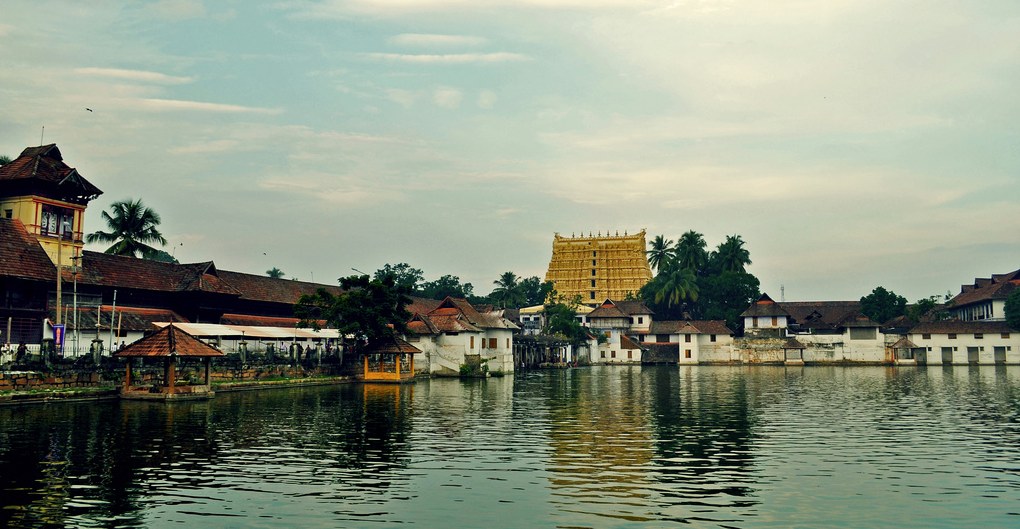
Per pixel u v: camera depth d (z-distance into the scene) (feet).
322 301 238.89
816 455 89.97
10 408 137.49
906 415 133.69
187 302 230.07
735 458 87.86
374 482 74.95
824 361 431.84
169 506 65.92
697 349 456.04
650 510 64.39
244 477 77.36
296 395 176.65
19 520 61.72
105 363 164.25
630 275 613.52
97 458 87.86
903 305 499.92
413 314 284.82
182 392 157.99
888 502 67.00
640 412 139.64
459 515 63.05
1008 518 62.08
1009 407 149.07
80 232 204.44
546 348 392.68
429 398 170.91
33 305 175.63
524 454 90.68
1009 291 422.41
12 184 192.85
